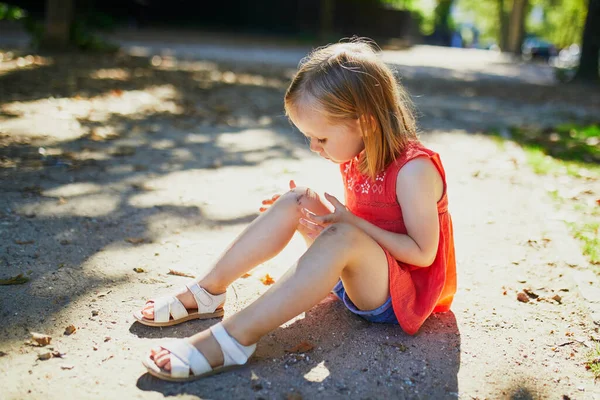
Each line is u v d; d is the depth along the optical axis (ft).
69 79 25.89
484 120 24.67
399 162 6.65
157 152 15.69
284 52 58.59
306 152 16.84
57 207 11.11
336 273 6.30
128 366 6.30
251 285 8.43
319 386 6.11
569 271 9.30
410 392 6.12
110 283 8.24
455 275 7.66
